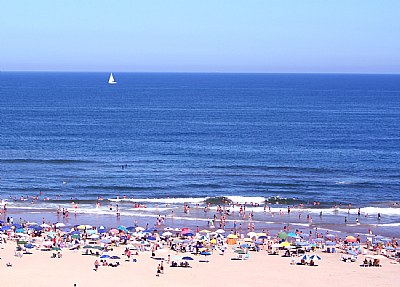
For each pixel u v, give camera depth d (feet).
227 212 330.75
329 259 248.52
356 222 317.42
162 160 484.74
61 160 474.90
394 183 416.05
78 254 247.91
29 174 422.41
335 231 300.40
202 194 377.09
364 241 282.36
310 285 212.64
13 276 214.90
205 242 265.95
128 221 312.29
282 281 216.95
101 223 307.17
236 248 261.85
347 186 404.98
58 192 372.99
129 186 392.06
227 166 464.24
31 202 346.95
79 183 397.60
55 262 235.20
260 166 467.11
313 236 287.89
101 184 396.16
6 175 417.90
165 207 342.03
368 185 408.67
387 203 359.66
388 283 216.13
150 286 207.72
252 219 319.68
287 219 321.32
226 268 232.53
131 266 232.32
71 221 309.22
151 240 268.82
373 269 234.38
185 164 469.57
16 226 290.56
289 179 422.82
